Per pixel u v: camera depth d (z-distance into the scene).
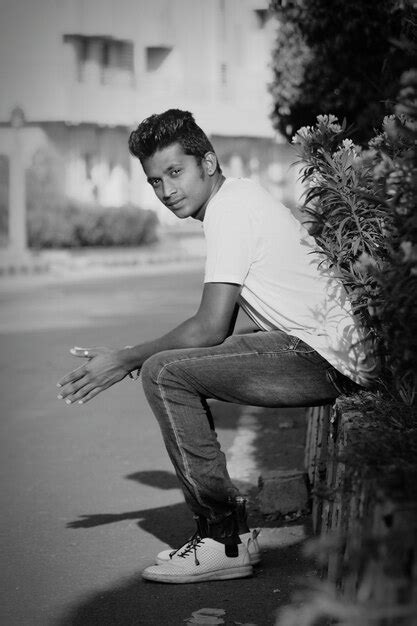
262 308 4.94
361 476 3.41
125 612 4.72
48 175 39.06
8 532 6.05
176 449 4.91
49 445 8.52
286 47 7.66
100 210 35.84
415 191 3.53
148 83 42.34
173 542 5.76
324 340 4.83
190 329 4.87
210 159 5.03
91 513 6.41
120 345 14.38
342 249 4.62
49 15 38.47
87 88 39.56
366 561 3.04
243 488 6.80
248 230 4.85
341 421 4.29
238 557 5.06
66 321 17.53
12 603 4.89
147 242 37.69
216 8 45.06
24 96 38.19
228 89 44.94
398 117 4.40
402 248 3.47
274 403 4.96
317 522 5.59
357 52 7.21
